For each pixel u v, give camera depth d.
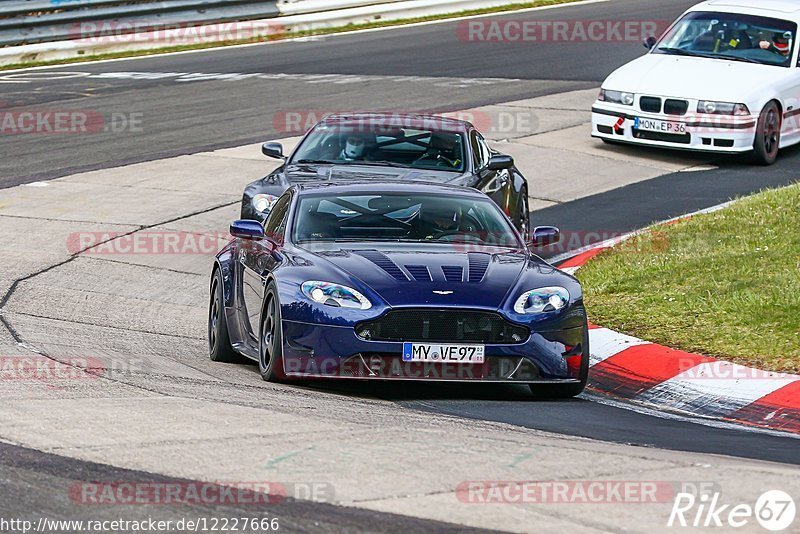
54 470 19.06
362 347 26.86
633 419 26.48
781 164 61.72
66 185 55.25
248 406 24.12
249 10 100.69
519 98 75.81
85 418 22.39
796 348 30.19
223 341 31.95
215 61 89.56
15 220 49.03
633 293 36.75
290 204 32.47
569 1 117.88
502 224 32.41
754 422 26.78
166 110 72.06
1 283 39.62
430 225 31.55
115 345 32.19
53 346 30.94
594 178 58.31
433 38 99.12
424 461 19.81
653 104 61.25
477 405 27.25
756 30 64.69
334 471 19.14
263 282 29.42
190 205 52.34
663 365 30.25
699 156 63.53
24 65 88.94
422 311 27.05
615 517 17.12
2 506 17.34
